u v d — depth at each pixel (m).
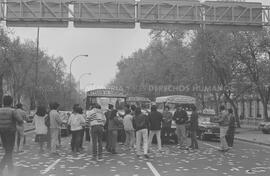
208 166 14.98
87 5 28.33
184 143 21.81
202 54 43.38
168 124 24.27
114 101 29.20
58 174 12.81
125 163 15.57
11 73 48.31
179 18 28.94
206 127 29.47
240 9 29.69
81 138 20.33
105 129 20.38
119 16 28.45
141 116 17.80
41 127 18.91
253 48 43.09
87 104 29.14
